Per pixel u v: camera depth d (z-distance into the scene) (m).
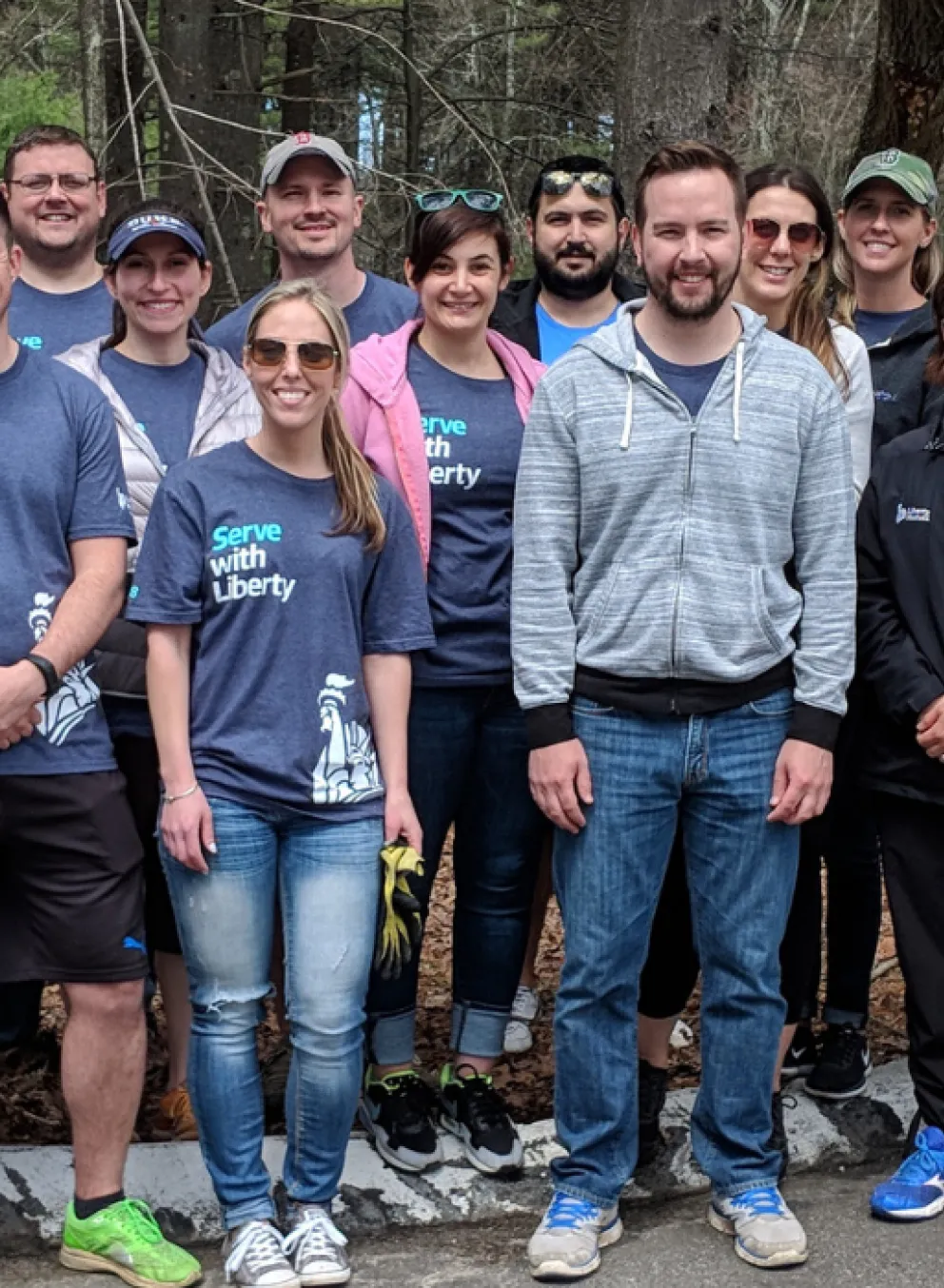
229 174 7.50
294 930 3.10
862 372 3.63
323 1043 3.07
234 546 3.09
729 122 11.48
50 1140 3.94
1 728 2.92
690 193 3.02
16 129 9.46
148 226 3.54
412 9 12.28
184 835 3.04
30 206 4.35
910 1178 3.37
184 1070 3.93
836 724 3.16
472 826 3.67
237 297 6.80
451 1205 3.45
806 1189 3.55
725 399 3.10
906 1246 3.24
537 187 4.25
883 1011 4.81
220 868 3.06
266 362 3.05
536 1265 3.15
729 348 3.15
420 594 3.29
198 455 3.50
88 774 3.08
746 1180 3.27
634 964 3.22
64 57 10.04
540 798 3.20
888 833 3.49
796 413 3.13
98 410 3.17
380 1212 3.41
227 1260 3.10
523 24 12.14
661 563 3.09
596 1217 3.23
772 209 3.59
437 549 3.53
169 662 3.12
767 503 3.11
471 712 3.56
